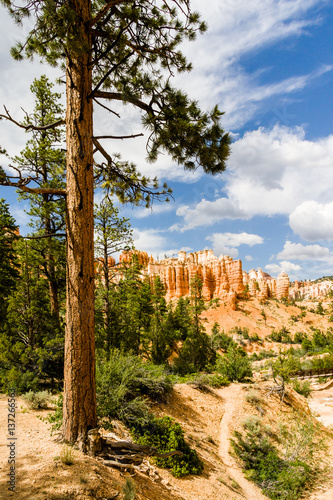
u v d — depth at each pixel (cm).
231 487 879
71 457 508
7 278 2119
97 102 631
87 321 590
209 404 1516
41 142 1546
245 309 11381
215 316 10469
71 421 572
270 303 12862
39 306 1397
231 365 2111
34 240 1600
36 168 1709
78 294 588
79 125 611
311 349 6234
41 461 493
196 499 703
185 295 11856
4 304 1590
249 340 8638
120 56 727
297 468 1010
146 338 2980
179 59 748
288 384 2084
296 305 13450
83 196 607
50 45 652
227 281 12456
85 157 614
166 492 657
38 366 1138
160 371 1411
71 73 617
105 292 1877
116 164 852
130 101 674
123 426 873
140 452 634
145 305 3341
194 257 14400
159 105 711
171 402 1324
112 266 1995
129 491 479
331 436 1594
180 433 946
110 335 1875
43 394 901
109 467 564
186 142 723
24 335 1363
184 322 4516
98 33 656
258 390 1819
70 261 598
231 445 1173
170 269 12406
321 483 1042
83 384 578
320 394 2934
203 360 2916
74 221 601
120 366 1123
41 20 598
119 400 941
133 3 639
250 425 1327
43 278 1692
